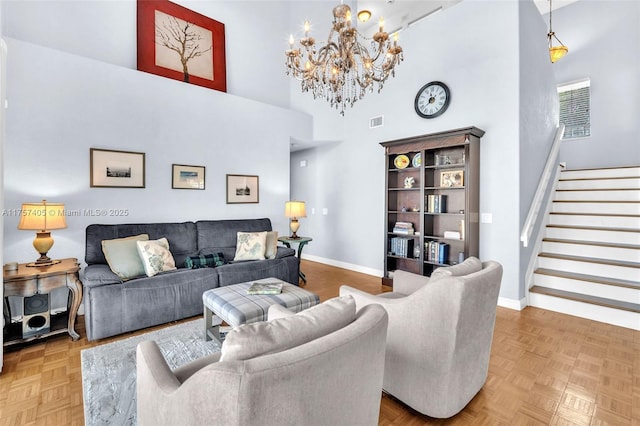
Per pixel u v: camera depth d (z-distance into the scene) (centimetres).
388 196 426
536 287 349
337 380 91
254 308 212
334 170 550
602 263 327
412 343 166
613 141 523
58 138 310
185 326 285
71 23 357
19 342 238
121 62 393
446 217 392
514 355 233
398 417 168
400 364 171
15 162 288
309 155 608
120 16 393
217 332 256
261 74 529
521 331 275
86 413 169
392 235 443
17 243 290
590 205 405
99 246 303
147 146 369
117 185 345
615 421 165
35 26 335
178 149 394
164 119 382
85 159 325
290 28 567
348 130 518
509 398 184
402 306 170
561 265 354
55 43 347
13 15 322
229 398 73
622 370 212
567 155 572
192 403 82
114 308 259
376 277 471
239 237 392
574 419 166
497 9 346
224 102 437
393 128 451
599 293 312
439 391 157
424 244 394
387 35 238
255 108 471
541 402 180
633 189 392
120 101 349
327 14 528
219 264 350
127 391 188
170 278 292
